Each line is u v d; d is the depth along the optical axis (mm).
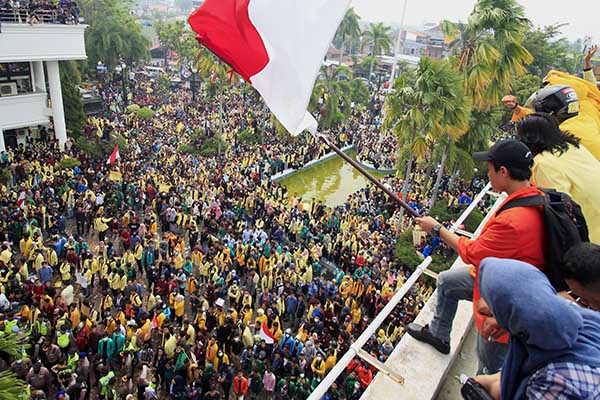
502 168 2496
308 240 20594
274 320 13188
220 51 4012
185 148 32625
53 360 10984
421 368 3523
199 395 10797
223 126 38031
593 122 3557
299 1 3771
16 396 4648
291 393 10938
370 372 11109
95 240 19141
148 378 10695
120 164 24844
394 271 16797
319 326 13281
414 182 28547
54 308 12477
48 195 20000
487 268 1674
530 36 37062
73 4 25516
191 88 49125
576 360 1465
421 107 19516
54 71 25547
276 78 3891
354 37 62781
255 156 31953
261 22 3854
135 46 45625
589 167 2873
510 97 3885
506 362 1658
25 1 24562
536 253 2281
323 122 39438
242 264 16906
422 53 83938
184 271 15492
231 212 21047
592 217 2814
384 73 67812
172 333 12336
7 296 13180
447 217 23000
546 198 2354
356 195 27016
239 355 12875
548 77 4008
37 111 26422
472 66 20375
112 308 13750
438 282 3566
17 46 23156
